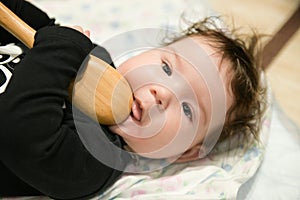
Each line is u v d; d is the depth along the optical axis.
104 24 1.21
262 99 1.04
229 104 0.93
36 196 0.86
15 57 0.83
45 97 0.74
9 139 0.72
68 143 0.78
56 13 1.22
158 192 0.91
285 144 1.04
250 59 0.99
